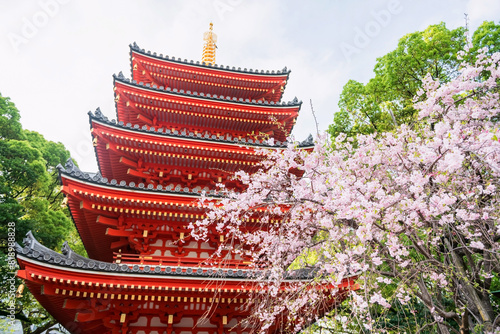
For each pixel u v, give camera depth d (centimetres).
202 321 1127
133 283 1026
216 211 1011
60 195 2530
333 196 756
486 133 667
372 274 763
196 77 1964
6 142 2077
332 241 766
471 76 776
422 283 777
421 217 730
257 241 1109
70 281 977
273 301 1000
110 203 1229
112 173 1667
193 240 1338
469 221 756
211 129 1828
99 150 1521
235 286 1062
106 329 1116
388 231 711
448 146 637
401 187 802
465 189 748
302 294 938
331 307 1044
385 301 687
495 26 1580
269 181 952
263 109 1764
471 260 876
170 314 1084
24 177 2066
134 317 1078
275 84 2017
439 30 1755
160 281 1044
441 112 823
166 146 1446
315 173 909
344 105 2038
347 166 856
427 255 720
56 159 2578
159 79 1964
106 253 1538
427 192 737
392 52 1855
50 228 2088
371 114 1928
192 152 1482
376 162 830
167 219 1290
